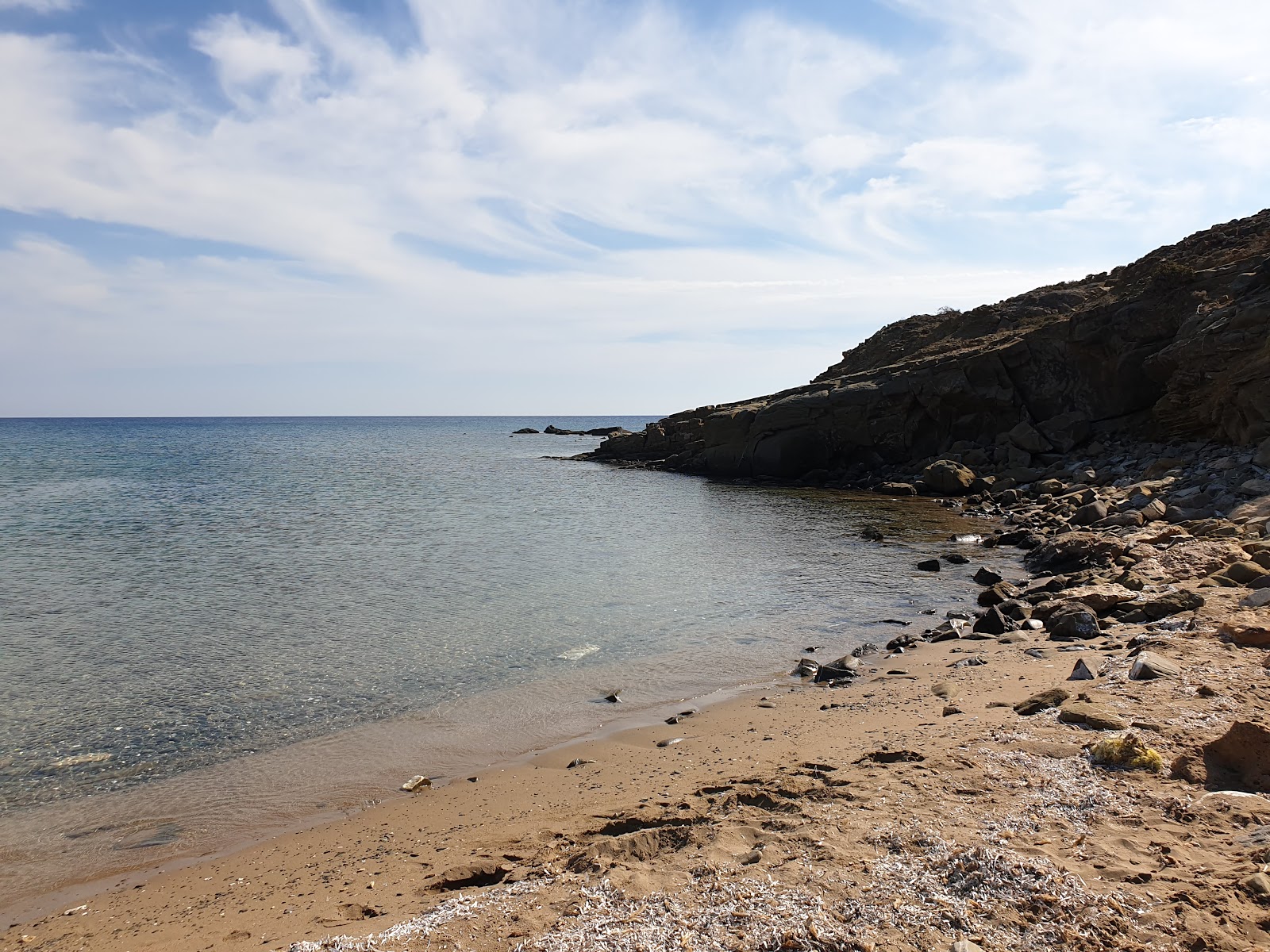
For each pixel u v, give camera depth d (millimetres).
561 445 105062
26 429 170500
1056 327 39188
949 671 11516
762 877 5102
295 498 39188
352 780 8914
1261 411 25688
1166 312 34906
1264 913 4176
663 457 64688
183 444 100250
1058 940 4164
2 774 9133
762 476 48594
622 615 16484
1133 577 15383
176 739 10117
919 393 42719
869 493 40625
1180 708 7785
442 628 15367
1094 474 32375
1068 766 6645
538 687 12102
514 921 4934
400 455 80750
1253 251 35406
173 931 5762
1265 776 5930
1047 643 12516
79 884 6824
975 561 22109
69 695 11711
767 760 8234
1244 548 16094
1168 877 4652
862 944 4242
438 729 10445
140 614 16406
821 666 12570
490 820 7441
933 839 5410
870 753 7656
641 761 8906
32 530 28344
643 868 5480
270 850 7246
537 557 23234
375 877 6355
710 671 12867
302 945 4898
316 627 15438
